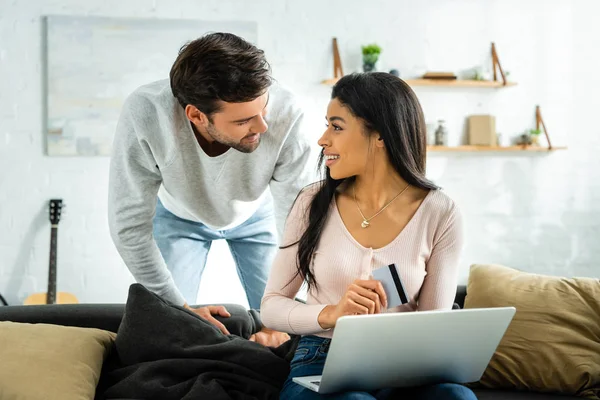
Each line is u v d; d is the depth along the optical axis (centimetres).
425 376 203
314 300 224
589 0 597
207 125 240
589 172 602
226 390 239
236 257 335
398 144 221
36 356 237
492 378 278
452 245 223
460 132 585
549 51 594
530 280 294
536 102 594
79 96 520
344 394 191
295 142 262
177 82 233
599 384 272
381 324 183
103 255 531
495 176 591
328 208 227
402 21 570
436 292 220
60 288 527
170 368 243
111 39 522
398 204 225
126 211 269
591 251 604
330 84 557
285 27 552
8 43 515
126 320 254
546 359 274
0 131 516
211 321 270
